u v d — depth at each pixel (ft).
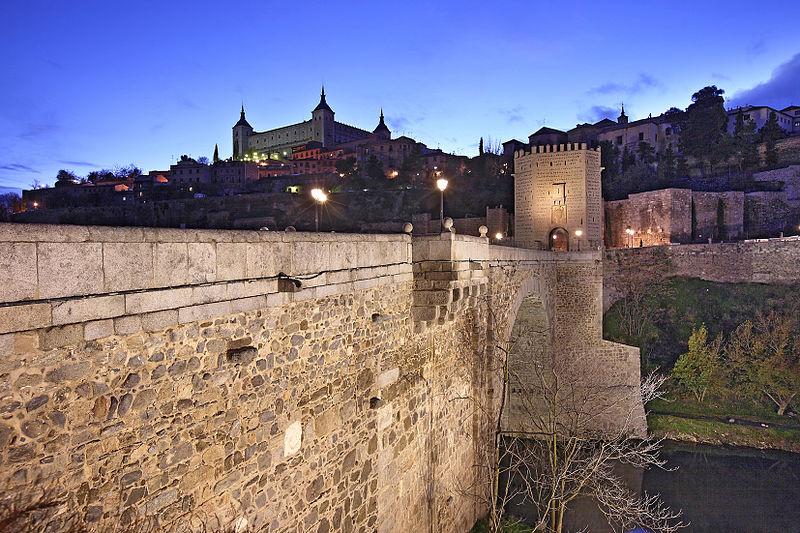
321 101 548.72
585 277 123.34
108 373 17.84
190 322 20.83
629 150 330.95
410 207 348.18
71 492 16.83
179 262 20.34
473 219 261.24
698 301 170.09
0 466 15.01
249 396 23.94
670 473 107.34
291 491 26.94
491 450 60.18
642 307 172.04
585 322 122.83
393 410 38.42
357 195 366.84
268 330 25.11
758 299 165.17
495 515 52.34
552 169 212.84
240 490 23.53
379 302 36.42
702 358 138.62
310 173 473.26
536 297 94.22
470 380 56.34
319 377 29.19
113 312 17.89
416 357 42.80
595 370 121.29
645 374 145.89
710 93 308.60
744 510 92.53
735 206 231.30
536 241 215.92
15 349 15.24
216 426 22.18
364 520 34.22
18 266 15.23
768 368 131.03
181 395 20.53
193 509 21.12
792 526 87.25
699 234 232.12
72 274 16.65
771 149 277.85
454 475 51.52
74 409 16.85
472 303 49.65
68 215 356.38
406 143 443.32
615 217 244.63
